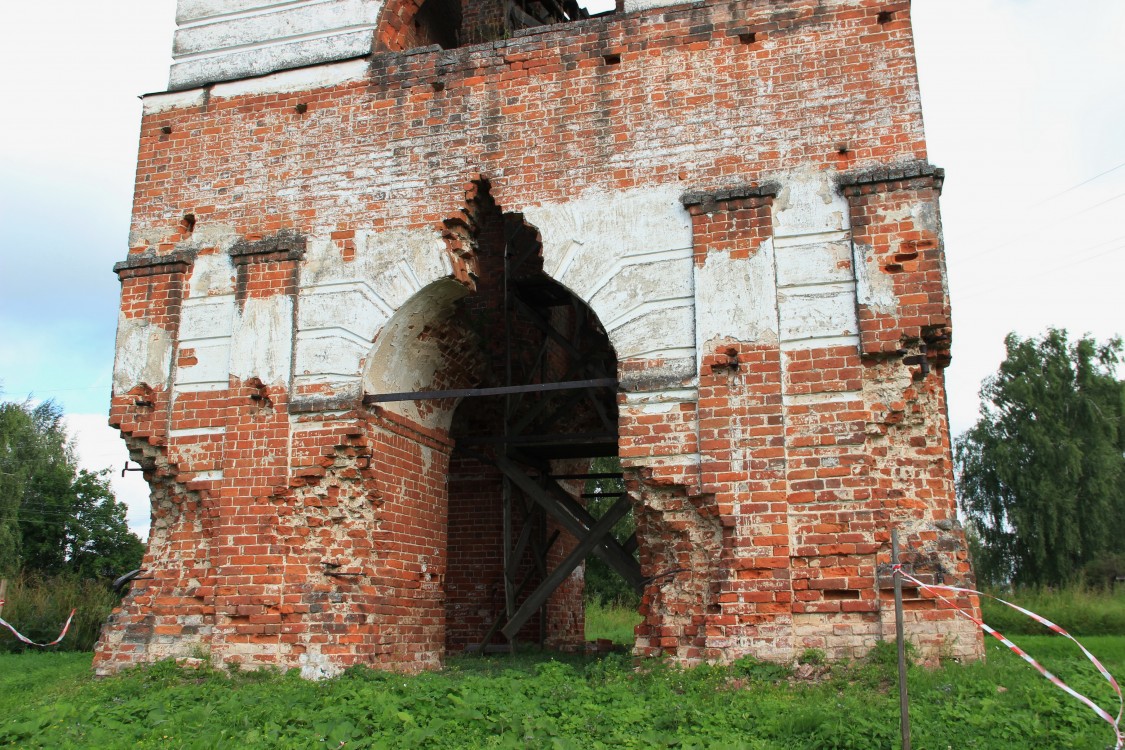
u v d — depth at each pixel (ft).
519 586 42.73
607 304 29.01
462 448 39.40
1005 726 18.95
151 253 34.42
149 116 35.86
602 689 24.44
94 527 119.85
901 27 28.12
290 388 31.55
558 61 31.32
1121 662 33.94
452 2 43.11
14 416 113.29
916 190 26.78
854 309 26.66
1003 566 117.19
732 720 20.89
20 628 59.47
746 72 29.25
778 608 25.32
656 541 28.14
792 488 26.02
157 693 26.40
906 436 26.12
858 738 18.19
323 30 34.63
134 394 33.14
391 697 23.61
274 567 30.07
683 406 27.55
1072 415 115.75
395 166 32.40
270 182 33.71
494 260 42.93
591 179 30.07
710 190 28.71
